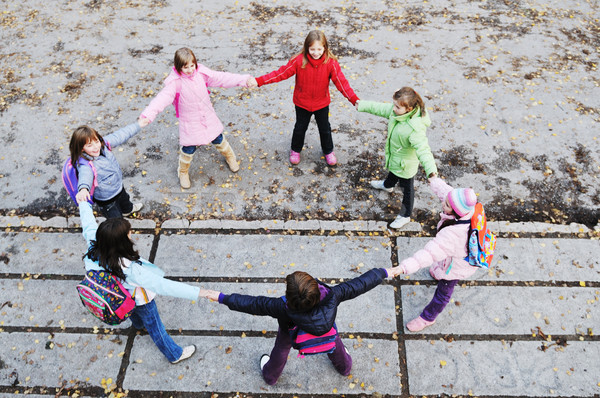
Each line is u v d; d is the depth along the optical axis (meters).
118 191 4.74
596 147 6.23
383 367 4.36
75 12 8.62
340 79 5.07
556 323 4.62
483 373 4.31
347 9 8.59
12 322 4.71
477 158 6.14
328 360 4.41
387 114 4.77
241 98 7.03
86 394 4.25
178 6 8.74
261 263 5.14
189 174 6.04
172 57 7.70
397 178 5.35
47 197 5.82
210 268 5.10
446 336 4.55
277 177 5.99
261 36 8.07
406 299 4.84
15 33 8.20
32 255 5.24
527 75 7.27
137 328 4.55
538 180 5.88
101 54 7.77
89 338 4.59
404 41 7.91
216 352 4.49
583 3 8.63
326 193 5.81
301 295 2.97
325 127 5.65
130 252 3.32
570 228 5.37
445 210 3.87
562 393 4.18
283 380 4.29
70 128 6.61
